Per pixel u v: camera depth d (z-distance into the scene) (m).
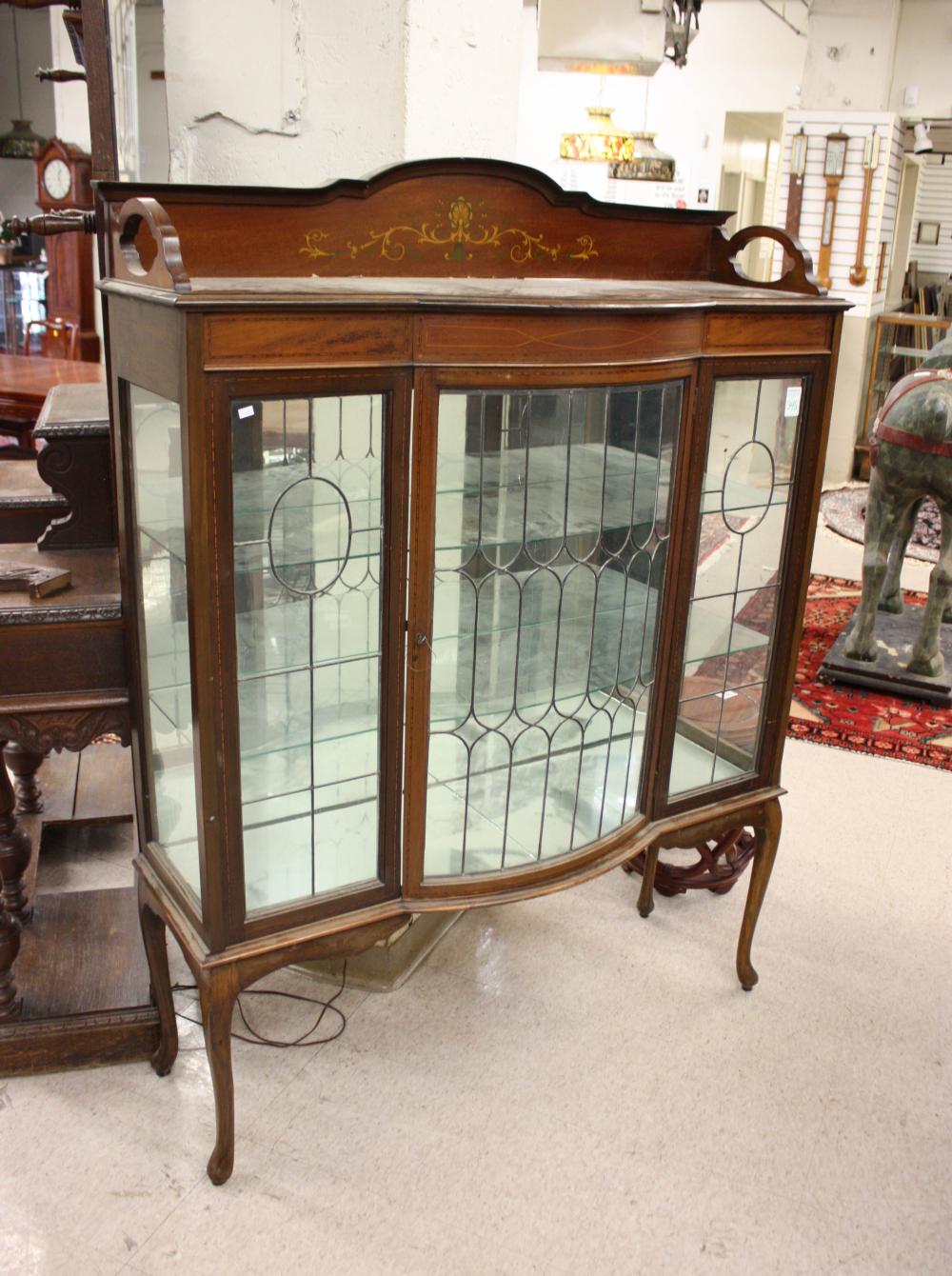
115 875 2.70
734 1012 2.29
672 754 2.07
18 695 1.81
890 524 3.89
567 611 1.79
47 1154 1.85
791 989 2.38
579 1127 1.96
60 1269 1.65
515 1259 1.70
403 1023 2.22
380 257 1.86
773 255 8.11
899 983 2.42
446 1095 2.03
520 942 2.50
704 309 1.73
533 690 1.81
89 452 2.08
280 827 1.70
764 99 7.83
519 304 1.53
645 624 1.92
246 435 1.45
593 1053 2.15
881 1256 1.74
